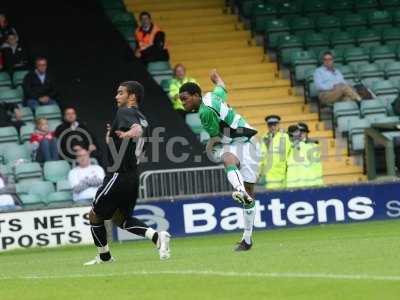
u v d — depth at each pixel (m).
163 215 46.94
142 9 66.06
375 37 65.25
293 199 48.31
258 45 65.12
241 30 65.81
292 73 62.00
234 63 63.34
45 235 45.19
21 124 53.47
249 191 34.62
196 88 34.06
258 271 27.25
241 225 47.56
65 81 57.28
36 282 28.08
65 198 49.03
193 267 28.98
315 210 48.62
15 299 25.11
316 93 60.09
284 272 26.83
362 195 49.25
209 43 64.44
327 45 64.12
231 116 34.00
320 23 65.50
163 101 56.28
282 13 66.12
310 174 50.31
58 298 24.84
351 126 56.94
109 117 55.19
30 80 55.22
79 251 42.34
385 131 53.97
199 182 48.97
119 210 32.34
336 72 59.25
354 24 66.12
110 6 64.50
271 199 48.09
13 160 51.59
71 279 28.11
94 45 59.94
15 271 32.72
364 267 27.30
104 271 29.69
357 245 34.22
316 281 24.84
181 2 66.81
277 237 43.59
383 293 22.95
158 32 60.38
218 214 47.38
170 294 24.34
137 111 31.59
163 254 32.12
